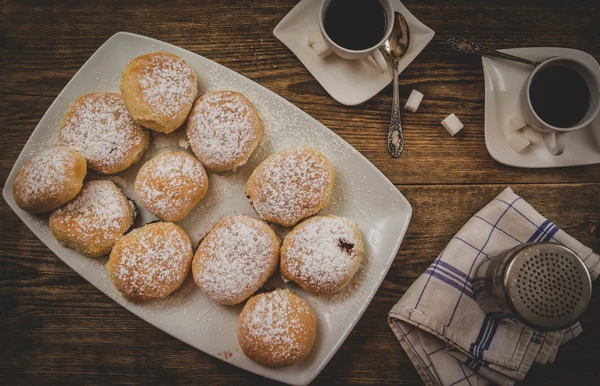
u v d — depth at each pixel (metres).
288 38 0.53
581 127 0.49
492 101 0.53
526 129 0.52
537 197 0.54
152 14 0.54
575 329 0.51
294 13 0.53
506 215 0.52
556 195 0.54
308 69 0.53
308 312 0.50
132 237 0.50
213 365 0.53
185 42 0.54
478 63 0.54
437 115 0.54
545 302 0.46
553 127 0.49
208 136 0.51
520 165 0.53
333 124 0.54
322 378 0.53
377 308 0.53
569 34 0.55
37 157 0.50
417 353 0.52
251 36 0.54
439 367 0.52
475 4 0.54
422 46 0.53
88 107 0.51
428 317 0.51
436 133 0.54
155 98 0.50
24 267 0.53
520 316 0.46
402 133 0.54
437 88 0.54
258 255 0.50
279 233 0.53
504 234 0.52
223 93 0.51
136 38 0.52
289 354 0.49
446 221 0.54
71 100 0.52
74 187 0.49
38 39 0.54
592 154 0.53
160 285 0.49
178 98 0.50
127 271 0.49
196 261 0.50
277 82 0.54
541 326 0.46
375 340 0.53
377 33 0.51
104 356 0.53
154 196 0.50
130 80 0.50
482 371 0.51
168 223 0.51
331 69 0.53
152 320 0.51
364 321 0.53
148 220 0.53
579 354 0.53
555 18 0.54
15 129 0.54
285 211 0.50
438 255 0.53
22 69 0.54
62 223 0.50
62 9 0.54
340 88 0.53
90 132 0.51
